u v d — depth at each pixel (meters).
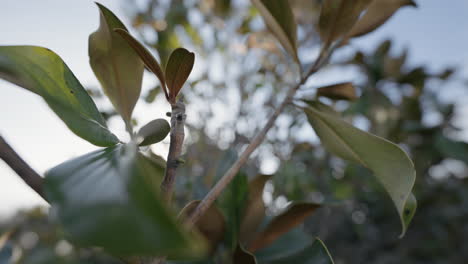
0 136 0.21
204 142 1.08
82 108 0.26
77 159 0.19
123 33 0.23
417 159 1.37
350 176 1.28
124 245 0.13
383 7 0.40
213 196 0.28
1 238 0.54
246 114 1.10
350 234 1.58
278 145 1.09
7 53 0.23
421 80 1.19
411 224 1.56
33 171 0.22
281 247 0.44
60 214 0.14
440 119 1.33
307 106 0.38
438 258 1.52
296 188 1.03
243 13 1.15
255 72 1.12
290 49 0.39
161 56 0.84
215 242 0.41
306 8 0.93
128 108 0.31
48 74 0.25
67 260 1.06
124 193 0.15
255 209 0.43
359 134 0.33
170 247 0.12
